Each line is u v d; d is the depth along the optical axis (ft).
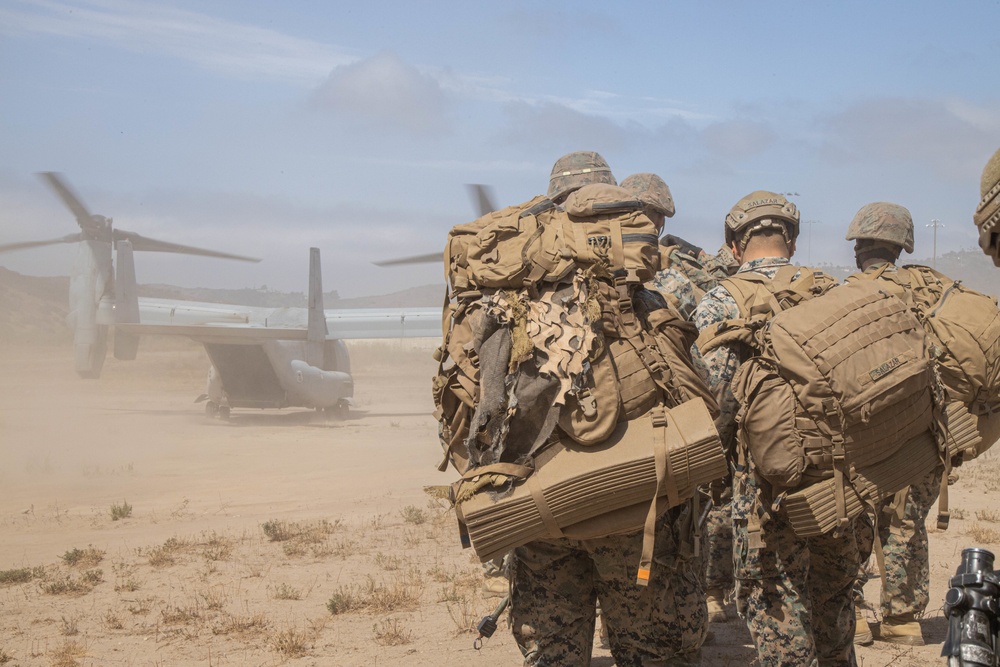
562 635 10.20
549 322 9.23
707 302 12.04
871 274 15.30
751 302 11.71
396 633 17.75
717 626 17.74
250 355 90.68
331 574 23.44
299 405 93.50
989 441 14.02
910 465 10.45
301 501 38.32
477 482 9.25
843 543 11.03
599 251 9.48
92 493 41.93
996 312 13.46
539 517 9.09
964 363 13.07
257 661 16.40
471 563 24.44
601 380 9.21
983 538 24.88
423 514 32.94
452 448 10.11
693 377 9.87
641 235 9.81
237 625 18.61
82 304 108.58
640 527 9.25
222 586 22.30
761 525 10.85
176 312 119.24
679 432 9.08
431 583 22.25
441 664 15.88
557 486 9.01
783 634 10.82
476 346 9.57
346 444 66.03
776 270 12.67
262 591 21.74
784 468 10.27
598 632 17.62
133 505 37.88
